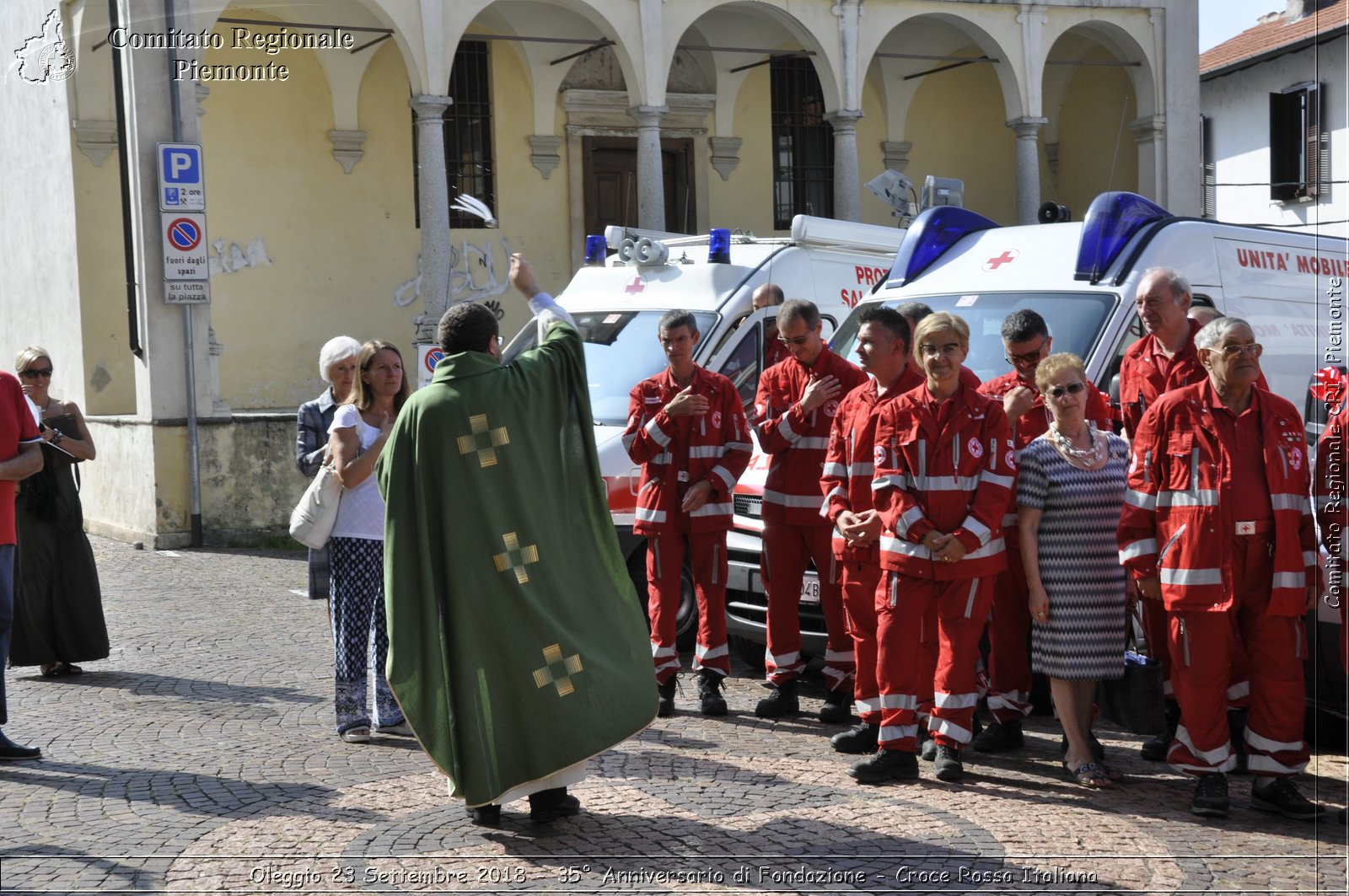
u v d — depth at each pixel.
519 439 5.30
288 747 6.50
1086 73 23.08
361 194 19.20
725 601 7.40
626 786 5.81
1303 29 23.66
